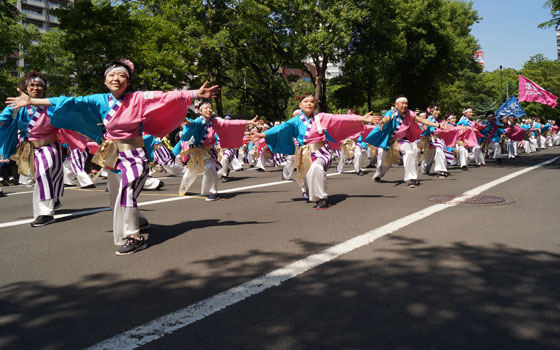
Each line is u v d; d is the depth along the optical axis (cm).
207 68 3106
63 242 491
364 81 3503
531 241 431
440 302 283
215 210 677
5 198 962
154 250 439
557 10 1391
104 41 2428
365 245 428
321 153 665
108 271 375
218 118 808
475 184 910
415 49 3444
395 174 1227
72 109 451
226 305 289
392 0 2984
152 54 2577
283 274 348
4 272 383
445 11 3712
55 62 3534
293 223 551
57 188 620
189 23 2811
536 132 2862
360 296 297
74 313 286
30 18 7550
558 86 7081
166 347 234
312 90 4422
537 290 300
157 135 481
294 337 241
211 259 400
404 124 911
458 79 5594
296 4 2838
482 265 358
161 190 993
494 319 257
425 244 426
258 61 3291
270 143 696
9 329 264
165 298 307
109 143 445
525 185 875
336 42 2658
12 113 634
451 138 1109
